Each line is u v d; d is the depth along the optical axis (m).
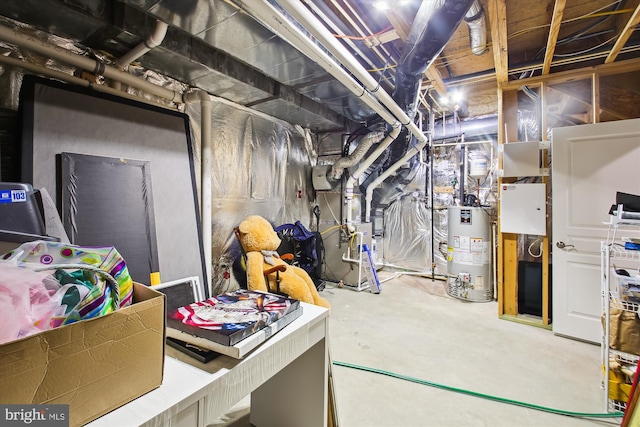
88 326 0.64
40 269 0.66
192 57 2.17
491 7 1.97
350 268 4.16
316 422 1.36
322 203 4.47
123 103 2.02
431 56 2.22
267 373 1.00
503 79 3.05
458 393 1.86
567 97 3.21
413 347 2.44
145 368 0.75
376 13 2.28
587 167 2.65
